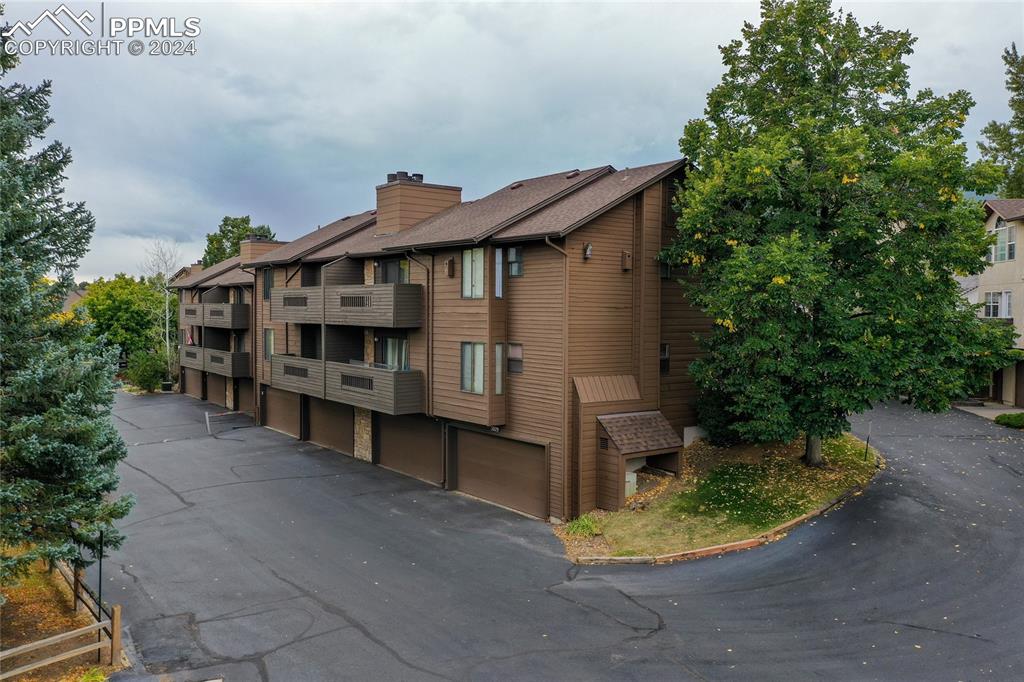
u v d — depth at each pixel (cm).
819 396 1745
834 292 1738
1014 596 1293
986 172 1636
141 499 2242
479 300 2097
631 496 1977
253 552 1733
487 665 1155
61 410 1116
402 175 2920
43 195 1275
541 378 2005
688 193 1923
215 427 3628
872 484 1934
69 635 1112
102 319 5625
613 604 1377
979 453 2267
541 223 1986
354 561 1666
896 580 1388
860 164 1677
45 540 1192
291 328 3247
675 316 2220
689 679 1091
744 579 1450
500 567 1612
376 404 2406
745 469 2070
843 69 2000
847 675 1079
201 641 1256
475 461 2273
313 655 1201
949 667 1087
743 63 2138
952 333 1734
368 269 2762
